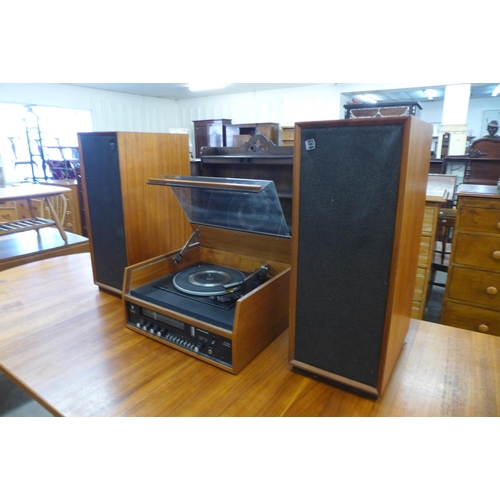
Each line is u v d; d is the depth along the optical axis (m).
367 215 0.89
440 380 1.12
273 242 1.49
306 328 1.08
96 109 8.23
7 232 2.99
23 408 2.07
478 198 2.20
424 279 2.75
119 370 1.18
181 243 1.83
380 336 0.96
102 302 1.68
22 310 1.60
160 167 1.65
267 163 1.50
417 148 0.87
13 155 6.96
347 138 0.87
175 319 1.27
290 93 8.00
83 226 5.60
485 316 2.33
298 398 1.05
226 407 1.02
